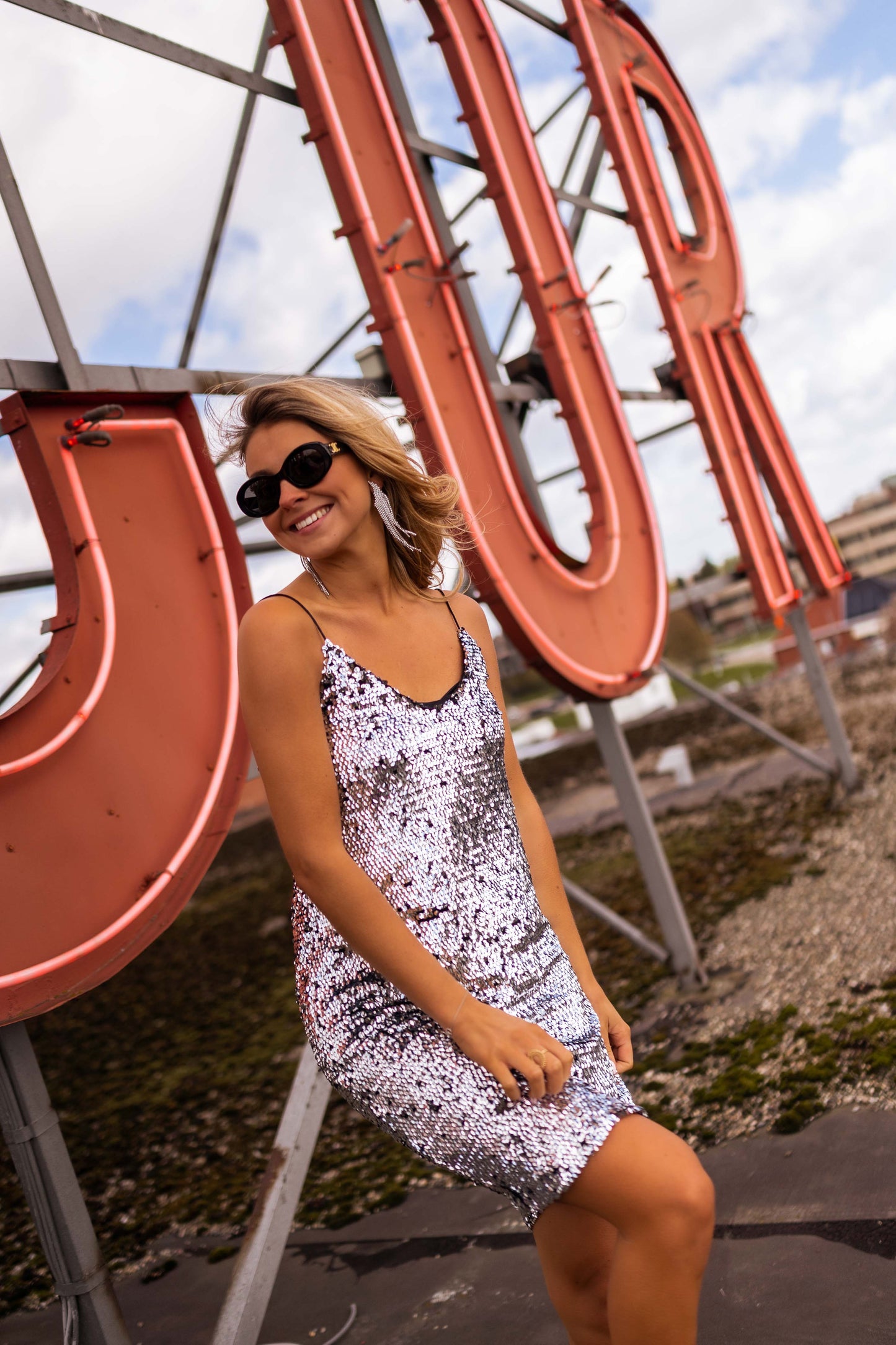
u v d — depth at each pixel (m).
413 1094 1.34
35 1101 2.14
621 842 7.66
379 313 3.87
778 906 5.09
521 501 4.24
